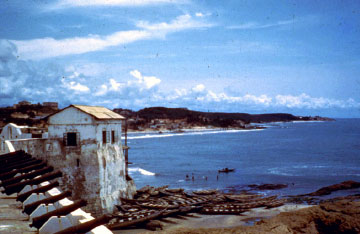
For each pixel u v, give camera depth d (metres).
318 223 23.88
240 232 18.92
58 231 9.75
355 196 53.22
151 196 51.88
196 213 44.50
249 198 53.72
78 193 36.75
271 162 111.62
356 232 21.48
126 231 35.81
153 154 147.62
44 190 14.12
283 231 20.28
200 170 95.19
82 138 37.16
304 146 175.12
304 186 67.31
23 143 34.50
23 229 10.78
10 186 15.38
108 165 39.06
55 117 37.53
